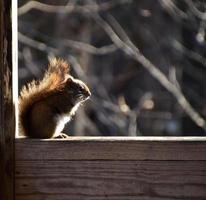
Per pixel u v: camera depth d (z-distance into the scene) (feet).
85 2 56.85
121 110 49.85
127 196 15.34
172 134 55.57
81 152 15.46
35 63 57.31
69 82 22.24
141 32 60.80
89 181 15.43
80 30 58.90
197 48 54.08
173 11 48.03
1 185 15.55
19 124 19.84
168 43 59.31
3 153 15.58
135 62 61.87
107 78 60.13
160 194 15.29
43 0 54.60
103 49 56.49
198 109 55.21
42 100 20.58
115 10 61.46
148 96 55.52
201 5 52.60
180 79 56.03
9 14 15.69
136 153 15.34
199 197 15.25
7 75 15.65
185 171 15.26
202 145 15.25
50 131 20.26
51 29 59.11
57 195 15.48
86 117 53.26
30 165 15.56
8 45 15.69
